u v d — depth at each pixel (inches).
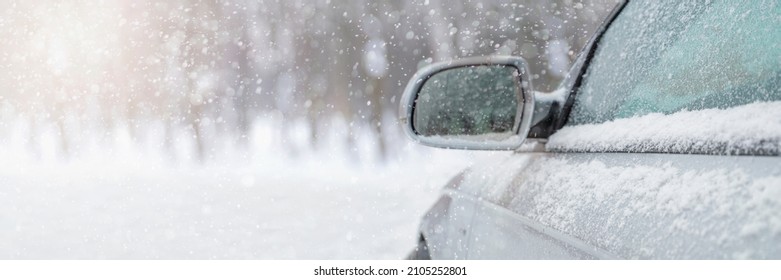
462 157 888.3
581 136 88.6
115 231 325.1
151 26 1407.5
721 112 62.8
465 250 109.6
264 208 427.8
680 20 81.4
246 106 1594.5
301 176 764.0
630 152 71.9
